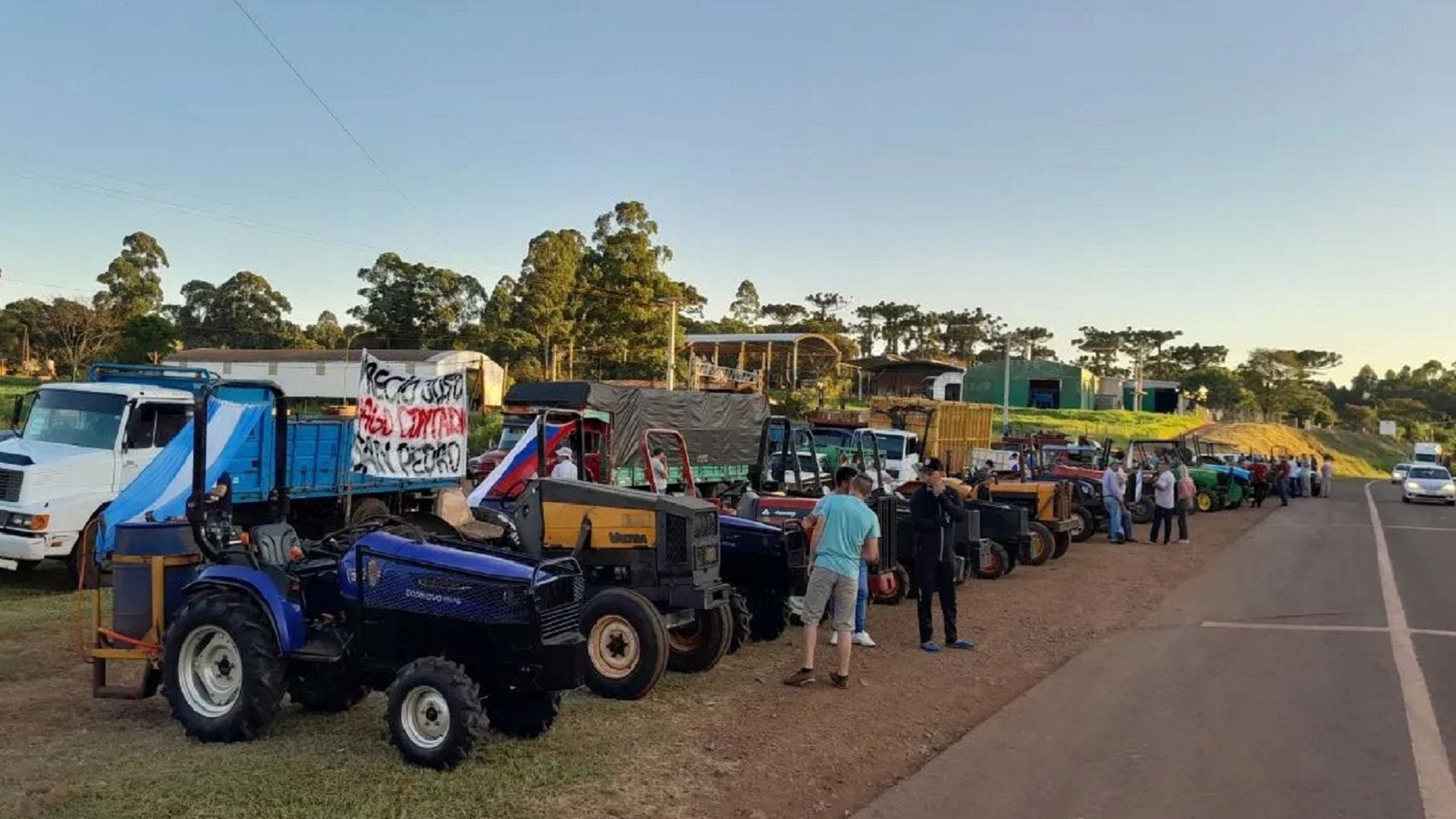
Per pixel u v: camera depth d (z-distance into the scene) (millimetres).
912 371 71062
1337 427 123625
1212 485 30469
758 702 7656
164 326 58531
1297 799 5789
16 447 11711
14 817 4930
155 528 6645
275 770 5707
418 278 58375
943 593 9906
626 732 6750
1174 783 6031
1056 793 5828
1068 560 17703
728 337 57750
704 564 8078
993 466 24141
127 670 7910
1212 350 126875
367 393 7812
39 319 60906
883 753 6527
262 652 6082
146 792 5332
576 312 52625
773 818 5344
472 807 5262
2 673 7777
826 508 8273
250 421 11836
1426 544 21422
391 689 5926
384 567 6250
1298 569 16703
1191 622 11547
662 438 18719
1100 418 65188
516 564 6254
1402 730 7180
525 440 11578
